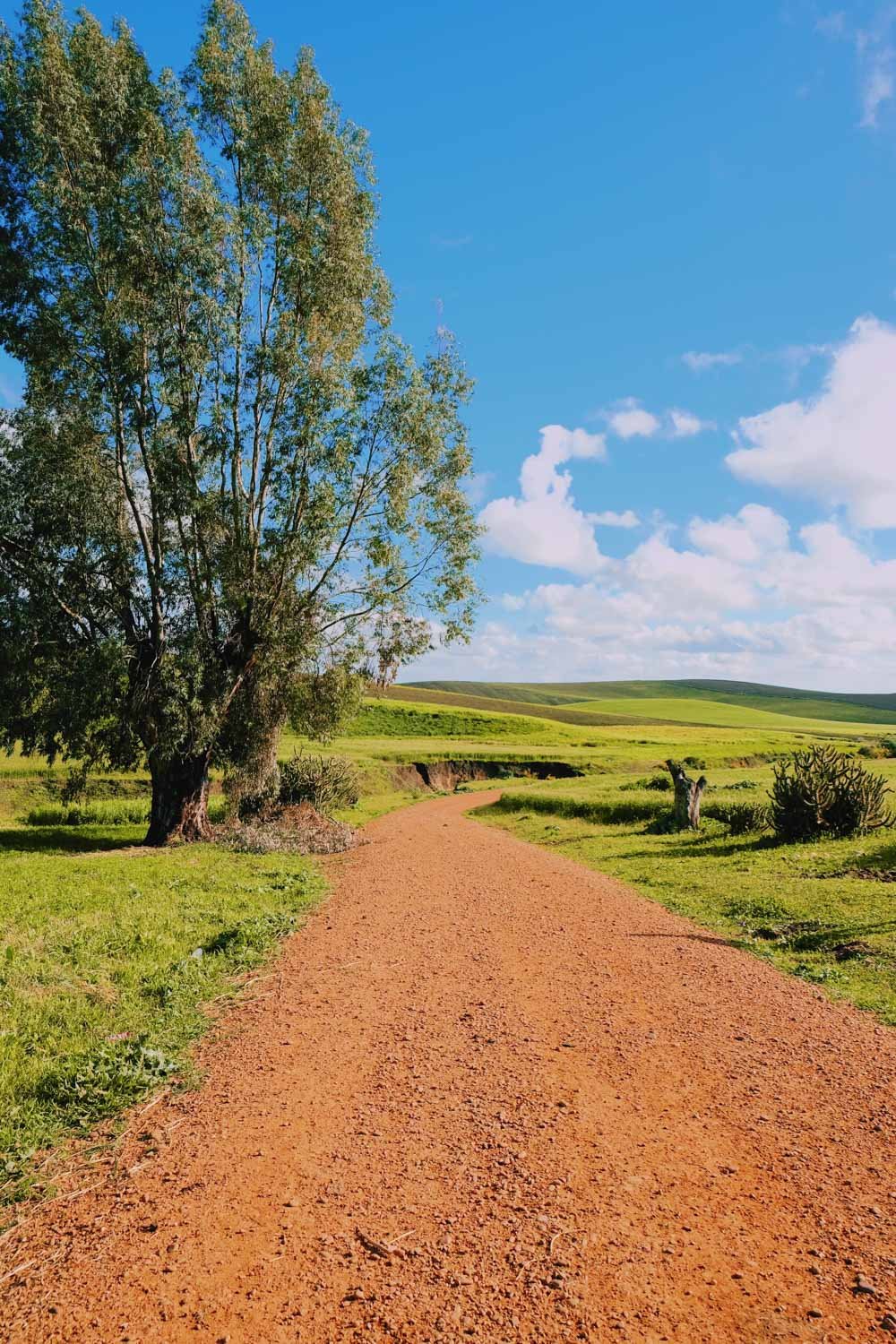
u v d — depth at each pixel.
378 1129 5.57
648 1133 5.38
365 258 23.30
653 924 12.02
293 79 22.64
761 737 90.56
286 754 51.38
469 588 24.58
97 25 21.39
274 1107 5.98
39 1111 5.87
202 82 22.27
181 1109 6.02
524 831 28.55
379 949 10.73
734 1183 4.71
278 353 21.62
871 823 18.38
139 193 20.84
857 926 10.78
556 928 11.84
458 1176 4.88
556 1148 5.20
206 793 24.20
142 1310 3.77
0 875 15.28
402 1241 4.21
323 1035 7.50
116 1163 5.25
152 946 10.11
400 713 90.62
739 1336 3.41
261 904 13.61
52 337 21.00
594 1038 7.26
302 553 22.08
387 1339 3.48
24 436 21.97
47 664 21.75
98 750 23.19
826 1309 3.57
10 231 21.80
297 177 22.47
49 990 8.18
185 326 21.52
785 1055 6.73
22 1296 3.93
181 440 21.83
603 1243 4.13
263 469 23.08
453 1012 8.09
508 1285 3.81
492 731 87.06
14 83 20.28
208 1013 8.16
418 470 23.75
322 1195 4.72
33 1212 4.71
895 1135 5.23
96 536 21.97
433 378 24.11
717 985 8.80
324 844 23.16
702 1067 6.51
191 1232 4.41
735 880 14.76
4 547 21.80
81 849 22.55
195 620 22.73
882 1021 7.52
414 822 32.91
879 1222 4.25
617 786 40.66
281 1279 3.95
